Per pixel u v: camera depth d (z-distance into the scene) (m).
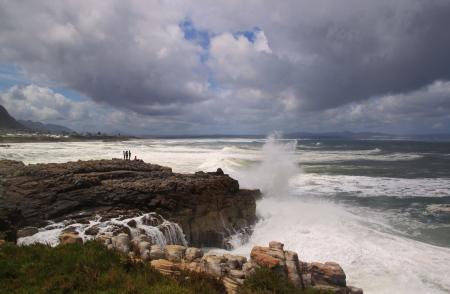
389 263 14.73
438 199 28.94
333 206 25.50
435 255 15.62
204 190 19.95
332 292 9.73
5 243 9.95
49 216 16.25
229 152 68.12
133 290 7.59
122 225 15.66
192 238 18.78
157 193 18.78
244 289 8.84
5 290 7.49
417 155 80.44
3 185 18.17
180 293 7.69
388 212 24.38
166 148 88.50
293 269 10.20
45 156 54.72
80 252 9.27
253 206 22.14
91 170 23.23
